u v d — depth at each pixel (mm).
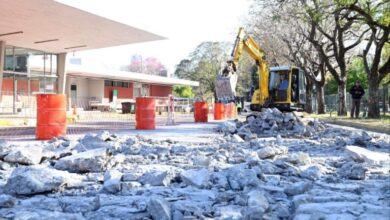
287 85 24062
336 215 3436
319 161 7266
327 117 27156
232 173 5180
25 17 19906
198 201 4191
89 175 5734
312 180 5477
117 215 3682
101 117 29094
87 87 44875
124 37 25109
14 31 23125
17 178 4551
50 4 17484
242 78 60719
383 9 21156
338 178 5582
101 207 3963
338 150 9250
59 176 4848
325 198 4102
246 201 4020
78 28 22500
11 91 26438
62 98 11367
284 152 8281
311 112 41844
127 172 5883
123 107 37281
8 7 18031
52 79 30953
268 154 7195
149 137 12469
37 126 11180
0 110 23984
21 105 25578
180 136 13008
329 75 56812
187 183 4992
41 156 6809
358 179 5535
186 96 65312
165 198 4250
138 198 4301
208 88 70562
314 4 22469
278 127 15453
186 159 7457
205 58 71125
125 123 21156
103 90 45125
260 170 5680
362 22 25109
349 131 14445
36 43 27094
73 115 24109
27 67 28750
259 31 39750
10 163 6594
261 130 15398
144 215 3664
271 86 24391
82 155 6297
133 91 50656
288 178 5477
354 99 24984
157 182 5023
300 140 11906
